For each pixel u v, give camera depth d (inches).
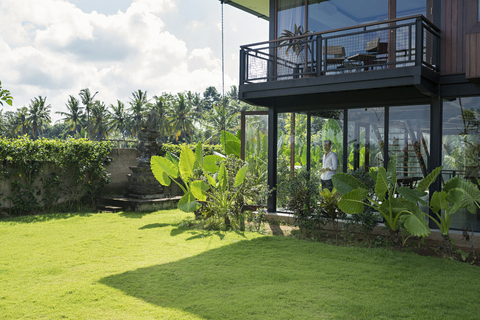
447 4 321.1
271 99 411.2
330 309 160.7
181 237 315.0
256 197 384.5
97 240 301.3
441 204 264.7
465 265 237.1
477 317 155.1
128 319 150.1
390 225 282.5
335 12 385.7
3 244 284.0
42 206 446.9
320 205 323.3
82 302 167.9
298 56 407.8
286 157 414.9
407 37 344.2
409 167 344.2
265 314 154.9
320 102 391.9
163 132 2844.5
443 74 319.9
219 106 2691.9
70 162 467.5
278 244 288.7
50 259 242.7
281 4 421.4
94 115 3117.6
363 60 360.2
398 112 350.6
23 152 419.2
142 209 459.8
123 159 550.9
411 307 165.2
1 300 170.2
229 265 230.8
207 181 386.6
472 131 315.3
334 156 385.4
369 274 212.4
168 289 185.0
